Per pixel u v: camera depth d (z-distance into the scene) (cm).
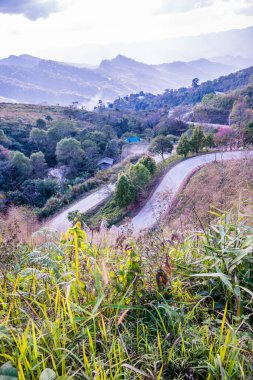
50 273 246
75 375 155
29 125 10719
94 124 12400
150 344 183
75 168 7112
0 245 296
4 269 256
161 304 209
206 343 185
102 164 7631
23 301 204
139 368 169
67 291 186
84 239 270
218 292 241
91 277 230
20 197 4938
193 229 371
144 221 2556
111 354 169
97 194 4241
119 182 3080
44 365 149
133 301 217
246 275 240
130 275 223
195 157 4531
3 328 165
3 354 148
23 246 330
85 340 178
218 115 11394
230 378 155
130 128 12400
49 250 319
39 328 181
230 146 4891
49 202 3941
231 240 272
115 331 177
